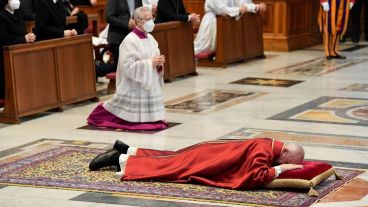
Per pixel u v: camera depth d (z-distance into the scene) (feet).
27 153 72.69
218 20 125.70
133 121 82.99
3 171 66.18
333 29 134.00
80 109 94.27
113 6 105.60
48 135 80.48
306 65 128.06
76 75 95.04
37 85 88.53
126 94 83.15
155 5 115.75
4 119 86.22
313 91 104.27
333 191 59.16
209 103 96.94
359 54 140.97
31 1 103.60
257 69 124.57
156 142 77.10
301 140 76.95
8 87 85.51
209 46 128.57
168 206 56.34
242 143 61.05
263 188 59.72
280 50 145.59
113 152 65.72
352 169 65.82
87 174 64.80
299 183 58.54
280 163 60.59
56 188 61.31
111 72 109.09
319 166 60.54
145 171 62.90
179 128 83.20
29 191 60.75
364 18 161.38
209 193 58.90
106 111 84.64
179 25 115.14
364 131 80.79
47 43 89.61
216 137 78.84
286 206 55.67
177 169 61.98
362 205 55.93
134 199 58.08
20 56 86.02
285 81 112.68
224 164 60.54
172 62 113.91
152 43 83.30
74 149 73.82
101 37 125.18
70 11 115.44
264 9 133.80
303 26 151.74
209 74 120.37
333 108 92.73
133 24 102.73
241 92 104.42
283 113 90.27
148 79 81.87
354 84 109.50
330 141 76.48
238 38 130.41
